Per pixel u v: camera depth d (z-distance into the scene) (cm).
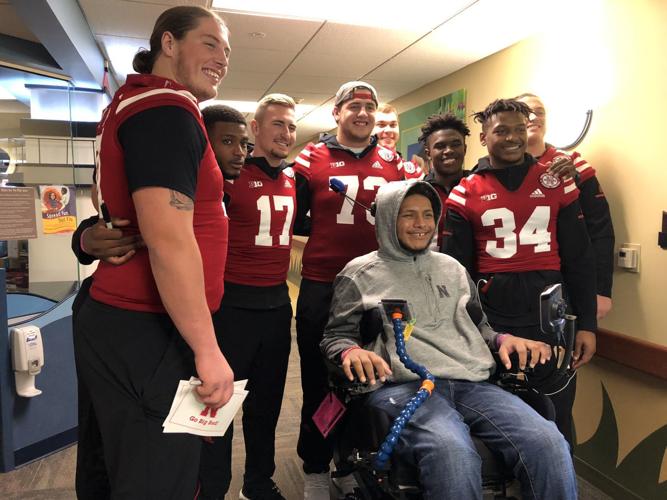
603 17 262
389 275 178
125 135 107
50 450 284
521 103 213
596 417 262
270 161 221
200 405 113
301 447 229
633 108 243
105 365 114
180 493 113
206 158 117
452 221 220
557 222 213
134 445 111
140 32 334
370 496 163
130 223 115
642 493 236
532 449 139
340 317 177
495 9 287
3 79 365
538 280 206
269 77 449
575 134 280
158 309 116
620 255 247
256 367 216
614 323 253
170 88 111
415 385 160
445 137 251
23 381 264
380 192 184
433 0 279
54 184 345
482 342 172
